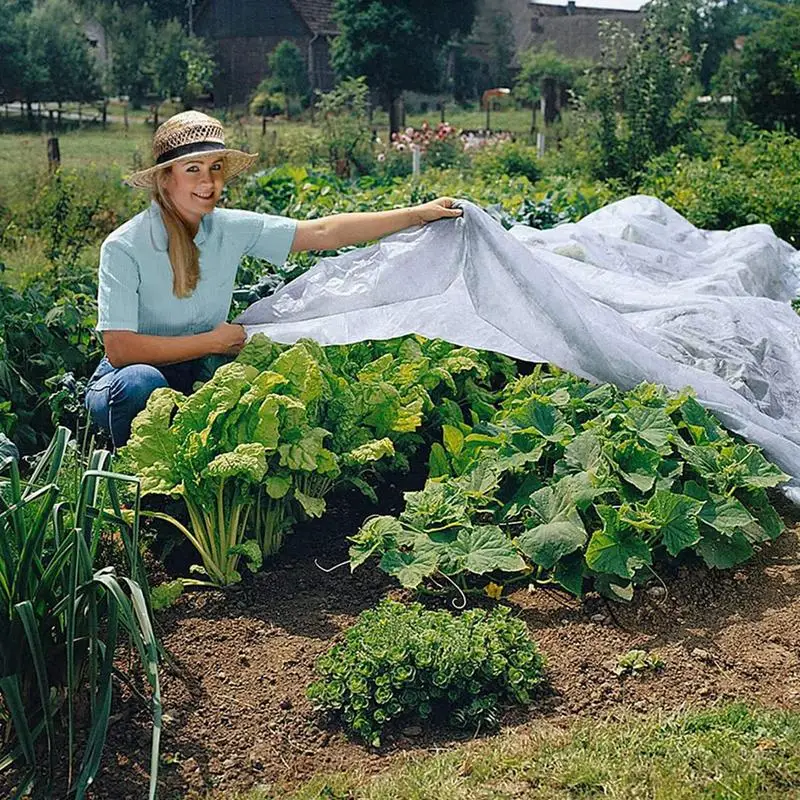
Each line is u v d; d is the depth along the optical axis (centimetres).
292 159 1769
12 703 314
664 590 427
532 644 379
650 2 1734
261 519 453
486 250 533
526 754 334
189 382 504
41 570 335
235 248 497
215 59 4912
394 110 3250
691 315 598
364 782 325
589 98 1650
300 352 453
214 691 370
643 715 356
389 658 358
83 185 1256
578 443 467
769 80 2031
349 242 523
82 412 532
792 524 493
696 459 468
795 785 316
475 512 459
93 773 308
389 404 484
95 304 633
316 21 4816
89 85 4284
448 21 4059
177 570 449
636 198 827
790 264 810
